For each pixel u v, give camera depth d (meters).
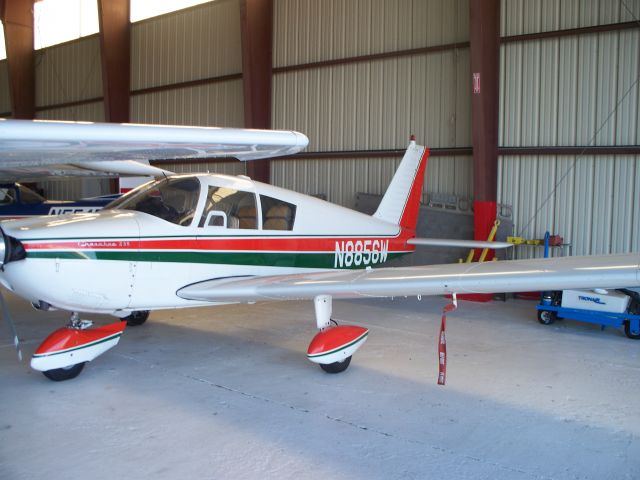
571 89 6.09
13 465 2.31
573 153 6.09
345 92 7.68
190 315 5.52
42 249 3.10
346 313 5.68
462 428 2.72
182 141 2.52
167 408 2.99
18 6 11.70
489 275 2.77
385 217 5.60
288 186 8.28
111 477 2.22
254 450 2.48
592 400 3.11
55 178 6.50
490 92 6.37
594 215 6.04
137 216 3.60
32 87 12.11
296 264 4.52
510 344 4.38
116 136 2.36
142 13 9.95
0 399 3.11
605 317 4.69
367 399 3.13
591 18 5.95
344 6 7.64
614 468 2.31
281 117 8.31
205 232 3.83
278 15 8.23
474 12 6.10
